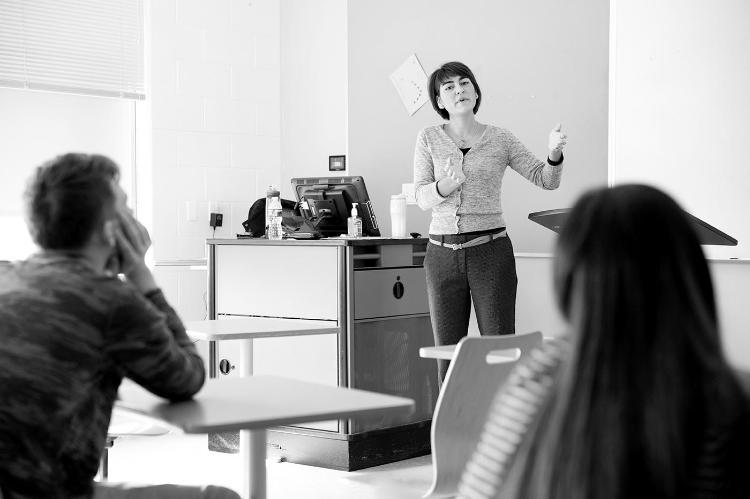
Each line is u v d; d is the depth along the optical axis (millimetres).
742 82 3941
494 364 2248
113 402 1673
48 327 1567
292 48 6137
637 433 796
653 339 815
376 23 5555
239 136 6031
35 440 1542
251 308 4566
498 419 937
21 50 5340
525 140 4953
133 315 1629
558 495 806
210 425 1594
